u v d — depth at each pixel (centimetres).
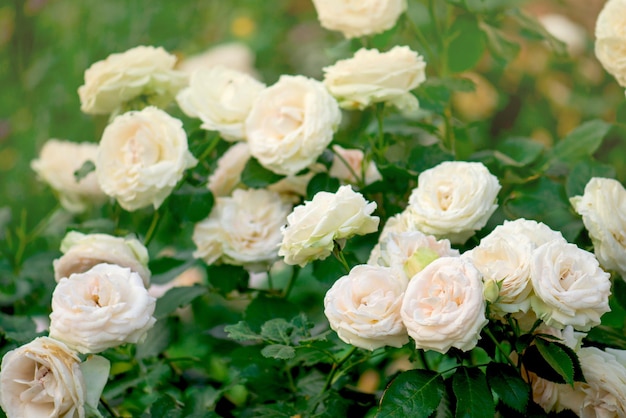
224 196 133
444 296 104
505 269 107
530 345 110
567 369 106
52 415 109
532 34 137
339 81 124
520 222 111
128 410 129
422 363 119
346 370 119
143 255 121
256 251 126
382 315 105
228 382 129
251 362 126
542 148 132
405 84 124
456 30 138
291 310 127
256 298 127
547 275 106
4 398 110
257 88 128
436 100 133
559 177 131
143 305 111
